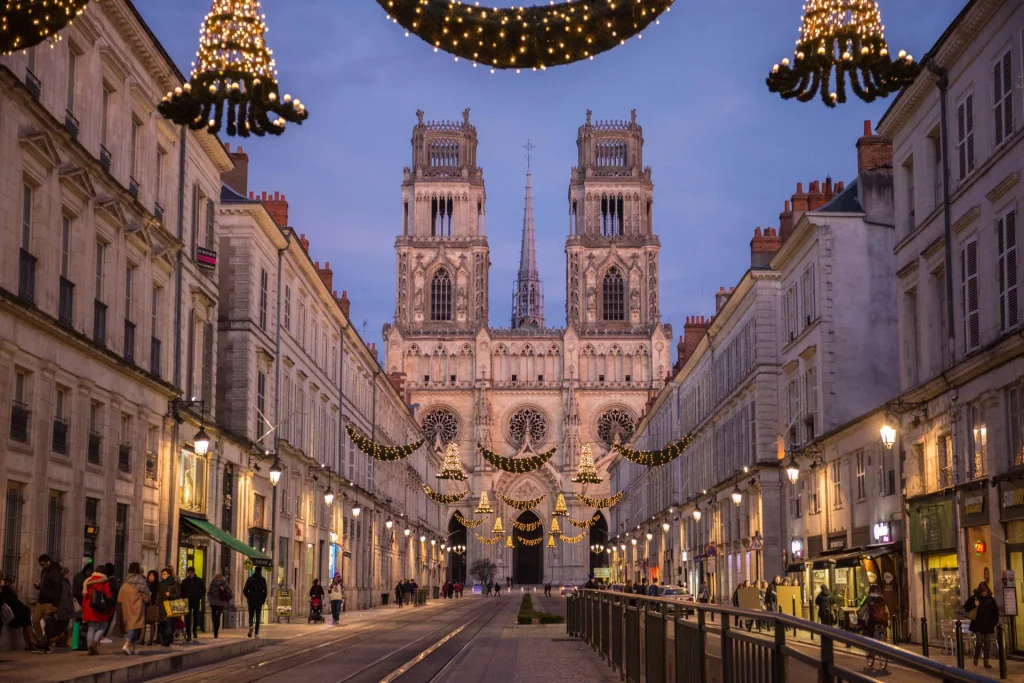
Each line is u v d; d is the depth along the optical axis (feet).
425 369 518.78
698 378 274.57
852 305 165.89
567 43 38.04
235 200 166.40
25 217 93.30
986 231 107.45
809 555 173.06
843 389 164.45
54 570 87.20
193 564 138.82
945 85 118.11
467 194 542.57
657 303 525.34
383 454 187.73
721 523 235.61
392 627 160.86
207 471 142.41
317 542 213.66
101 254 110.52
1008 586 97.86
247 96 34.86
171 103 34.91
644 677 65.41
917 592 124.26
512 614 218.79
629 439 472.03
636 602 69.56
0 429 84.64
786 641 31.53
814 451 167.12
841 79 36.19
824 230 167.22
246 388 163.32
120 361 108.58
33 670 71.20
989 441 104.37
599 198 538.47
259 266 170.91
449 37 38.06
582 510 505.25
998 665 89.10
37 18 42.55
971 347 111.75
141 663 77.56
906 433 128.57
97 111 107.55
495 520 505.66
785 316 191.83
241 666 88.99
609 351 517.55
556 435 515.91
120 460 112.68
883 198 168.14
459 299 529.04
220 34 35.06
